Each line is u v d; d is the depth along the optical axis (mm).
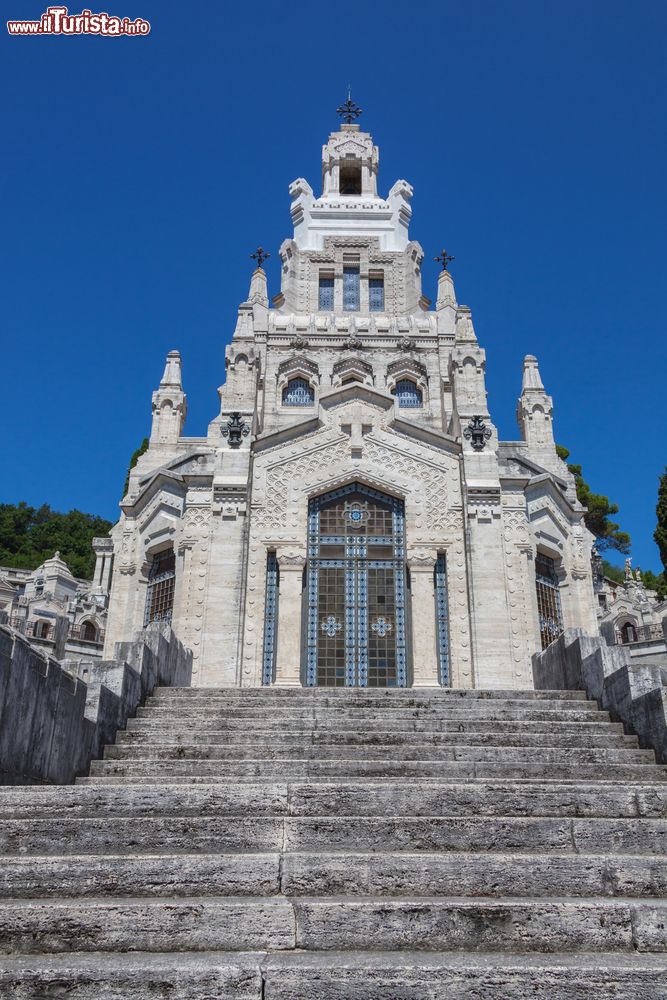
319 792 8102
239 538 24156
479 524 24531
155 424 31562
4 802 8031
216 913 5707
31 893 6203
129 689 13758
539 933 5738
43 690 10555
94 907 5676
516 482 25547
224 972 4984
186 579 24031
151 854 7180
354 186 44156
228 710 13688
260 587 24078
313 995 4930
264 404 32812
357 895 6336
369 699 14078
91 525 112062
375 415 26391
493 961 5270
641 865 6508
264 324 34344
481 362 28391
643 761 11398
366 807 8086
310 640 23984
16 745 9836
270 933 5672
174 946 5586
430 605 23984
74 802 8000
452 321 34688
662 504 49531
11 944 5539
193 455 27156
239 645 22969
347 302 37406
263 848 7332
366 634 24109
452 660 23281
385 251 38031
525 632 23859
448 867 6461
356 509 25672
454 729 12719
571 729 12727
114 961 5207
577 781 9984
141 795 8023
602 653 14148
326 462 25734
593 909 5836
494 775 10609
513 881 6426
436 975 5035
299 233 39156
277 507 25141
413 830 7457
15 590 59094
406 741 11961
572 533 27781
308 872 6410
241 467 25016
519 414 34031
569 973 5066
